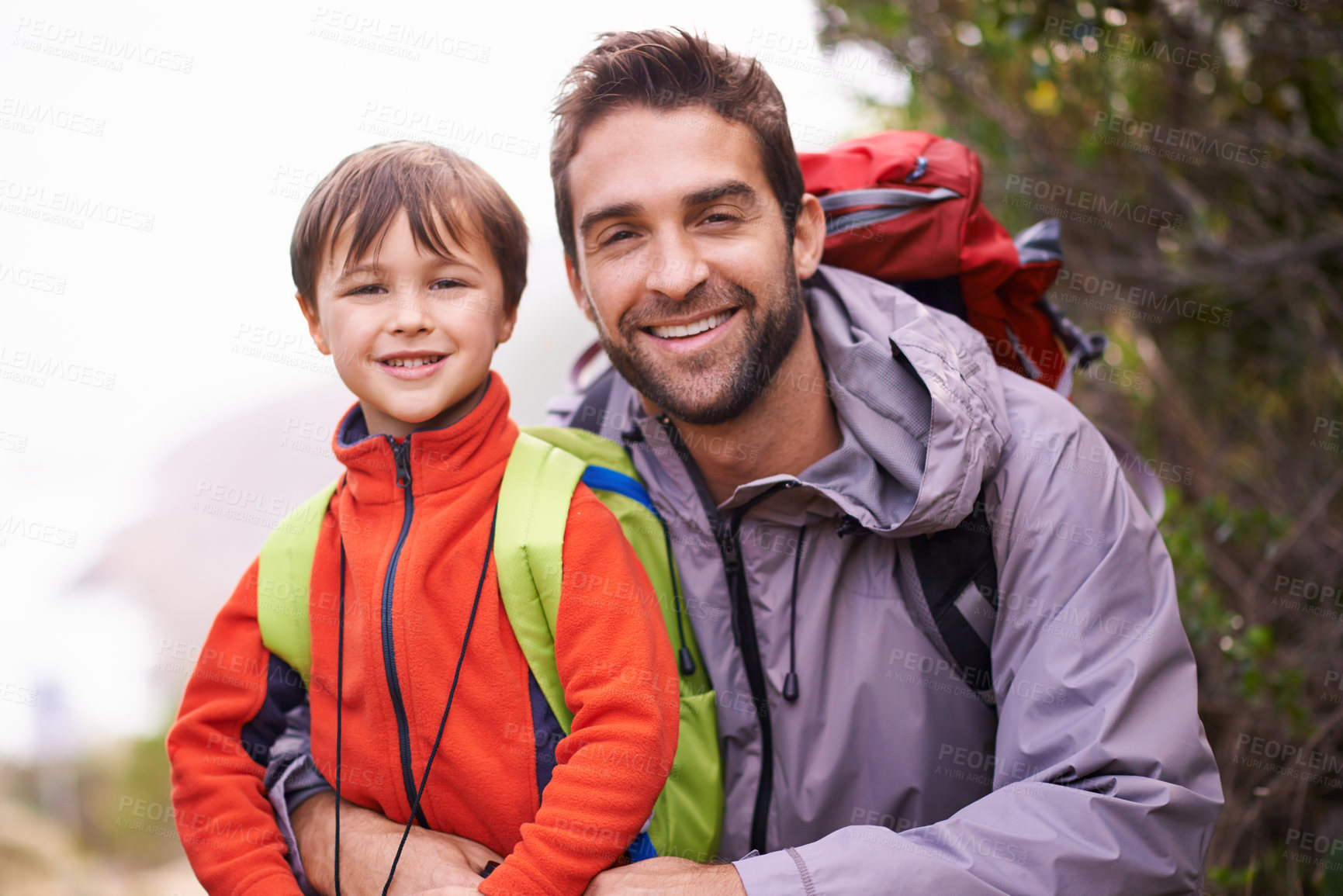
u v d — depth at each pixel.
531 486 1.41
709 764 1.46
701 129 1.41
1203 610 2.30
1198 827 1.23
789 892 1.19
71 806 4.39
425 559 1.35
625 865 1.29
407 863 1.27
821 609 1.49
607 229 1.45
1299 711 2.20
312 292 1.47
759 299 1.44
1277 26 2.51
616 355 1.51
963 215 1.70
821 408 1.57
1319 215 2.64
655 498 1.61
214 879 1.31
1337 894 2.03
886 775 1.46
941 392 1.33
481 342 1.41
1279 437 2.87
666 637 1.42
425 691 1.33
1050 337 1.94
